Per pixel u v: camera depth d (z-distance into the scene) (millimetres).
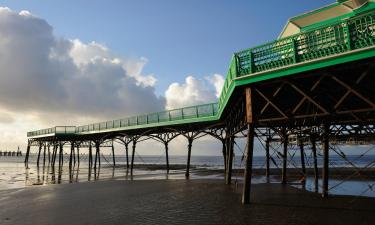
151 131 40344
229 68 16578
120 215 14578
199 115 30688
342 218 12891
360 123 18578
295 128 24047
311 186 25031
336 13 15422
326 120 16922
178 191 22281
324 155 17922
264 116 19328
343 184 26859
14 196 22000
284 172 26578
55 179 38125
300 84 13469
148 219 13531
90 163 59188
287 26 17734
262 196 18750
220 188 23344
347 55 10578
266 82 13547
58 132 54125
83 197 20812
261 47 13414
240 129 19250
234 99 17969
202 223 12469
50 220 14094
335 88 13930
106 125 46406
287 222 12281
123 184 28266
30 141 78500
